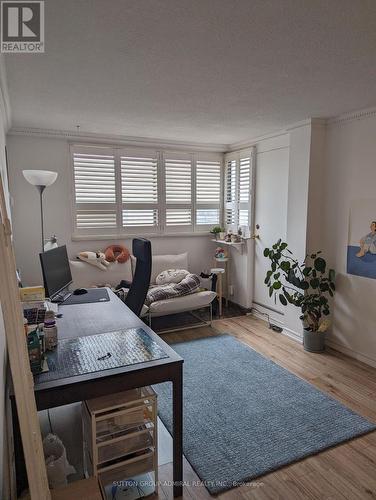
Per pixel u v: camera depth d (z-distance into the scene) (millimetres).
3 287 1004
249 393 2770
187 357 3420
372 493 1818
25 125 3758
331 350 3625
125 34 1721
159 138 4465
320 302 3502
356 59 2031
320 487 1857
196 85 2480
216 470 1968
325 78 2346
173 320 4547
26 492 1408
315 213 3662
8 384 1572
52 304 2355
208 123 3650
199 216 5145
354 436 2252
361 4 1455
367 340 3297
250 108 3090
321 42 1814
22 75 2268
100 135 4234
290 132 3762
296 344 3789
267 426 2355
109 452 1668
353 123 3279
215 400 2668
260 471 1959
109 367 1539
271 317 4434
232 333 4113
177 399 1689
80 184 4309
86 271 4246
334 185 3533
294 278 3605
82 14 1525
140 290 2555
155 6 1460
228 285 5203
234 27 1651
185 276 4551
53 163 4121
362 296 3312
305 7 1476
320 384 2928
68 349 1721
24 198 4020
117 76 2299
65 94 2678
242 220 4828
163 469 1982
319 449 2131
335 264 3582
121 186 4539
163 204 4848
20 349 1039
